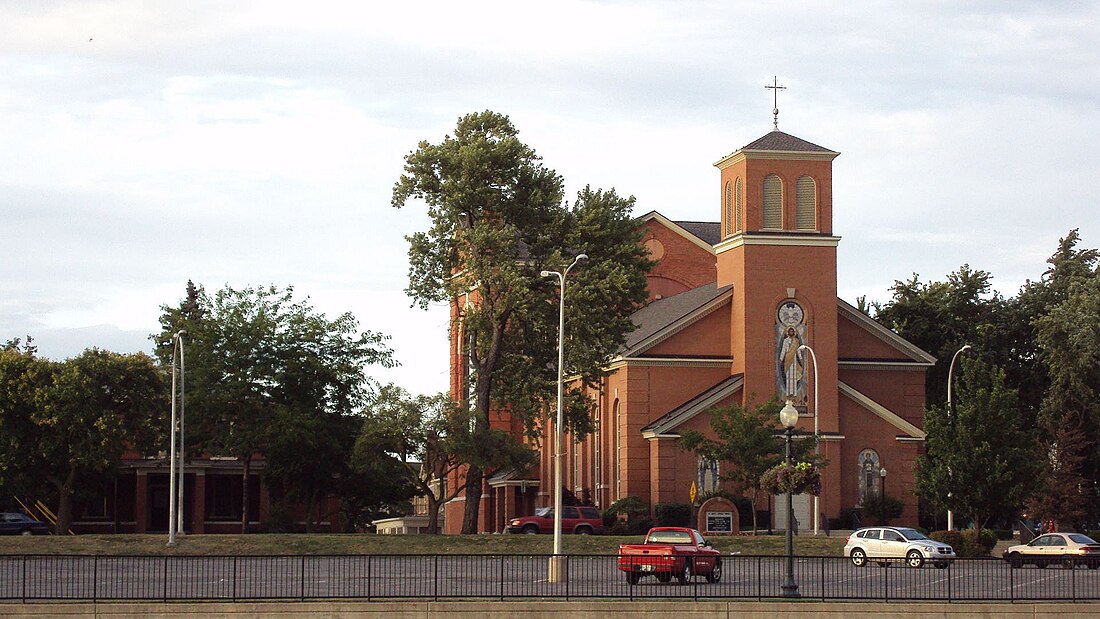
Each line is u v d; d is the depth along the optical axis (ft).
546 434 347.77
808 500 280.51
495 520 353.72
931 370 367.86
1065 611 136.67
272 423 290.76
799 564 161.48
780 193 290.56
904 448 287.89
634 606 134.00
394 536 232.73
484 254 263.08
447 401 260.21
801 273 289.12
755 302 287.48
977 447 242.17
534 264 272.31
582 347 263.70
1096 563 161.27
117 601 133.28
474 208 267.18
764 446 255.91
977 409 244.83
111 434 286.25
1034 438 247.70
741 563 161.89
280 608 131.95
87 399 288.92
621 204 278.26
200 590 148.56
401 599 136.05
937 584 148.77
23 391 287.69
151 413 297.12
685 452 280.51
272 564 158.51
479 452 256.32
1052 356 329.11
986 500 240.73
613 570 175.73
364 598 136.77
